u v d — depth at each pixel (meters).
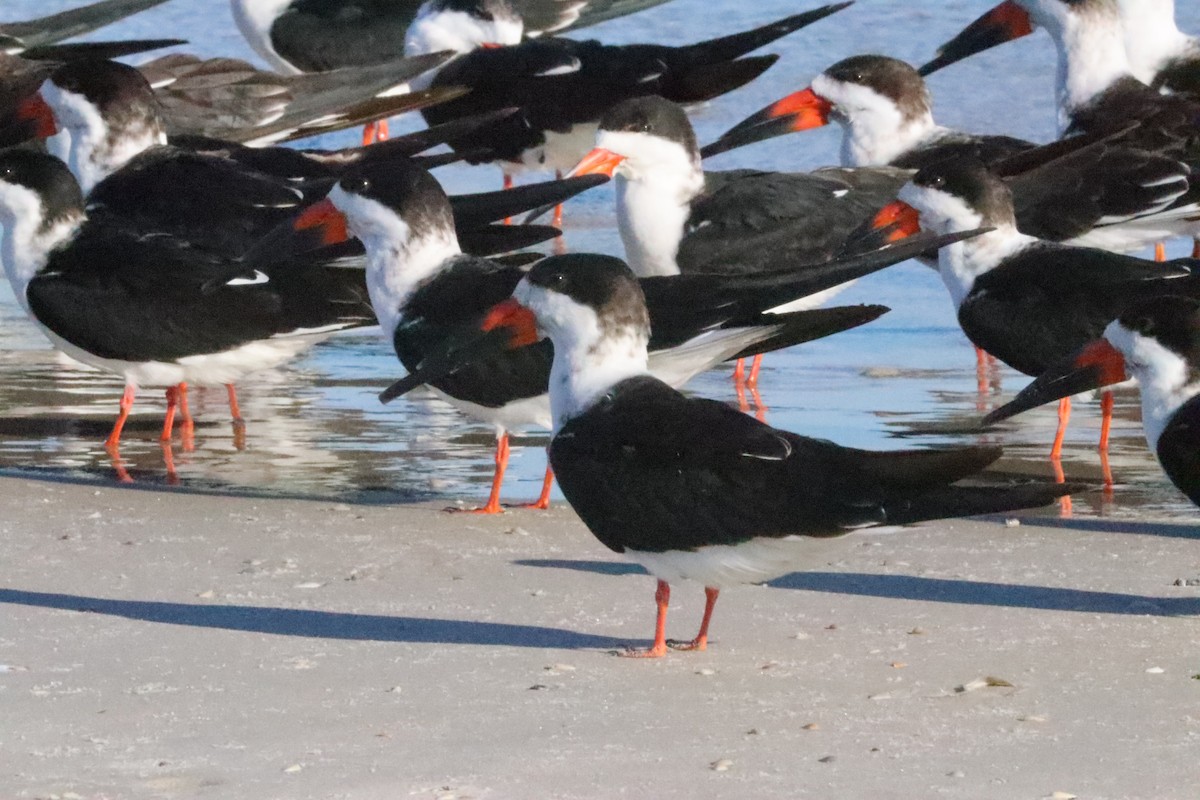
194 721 8.42
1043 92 24.16
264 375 17.12
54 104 16.64
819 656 9.55
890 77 18.28
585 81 20.77
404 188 13.20
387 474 13.98
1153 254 19.83
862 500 8.94
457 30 21.98
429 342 12.94
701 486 9.34
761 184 16.50
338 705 8.69
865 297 19.30
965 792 7.59
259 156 17.17
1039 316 14.12
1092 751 8.08
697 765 7.89
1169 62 20.39
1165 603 10.52
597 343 10.04
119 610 10.30
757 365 16.23
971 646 9.70
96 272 14.42
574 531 12.30
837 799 7.51
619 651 9.62
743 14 27.58
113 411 15.94
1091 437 14.74
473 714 8.57
